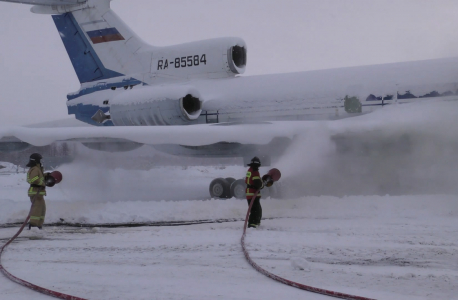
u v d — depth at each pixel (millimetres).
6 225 9383
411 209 9391
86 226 9125
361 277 4918
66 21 19031
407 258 5715
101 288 4641
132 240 7223
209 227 8422
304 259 5293
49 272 5320
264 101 14516
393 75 12938
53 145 14969
